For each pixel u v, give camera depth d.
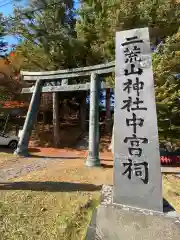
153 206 3.68
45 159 11.65
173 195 7.34
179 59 12.79
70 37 17.25
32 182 6.96
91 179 7.71
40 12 17.08
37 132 21.89
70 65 18.81
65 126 24.03
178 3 14.53
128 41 4.55
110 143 18.73
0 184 6.64
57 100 19.75
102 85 12.09
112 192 4.33
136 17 13.83
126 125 4.14
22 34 16.95
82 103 22.83
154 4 13.90
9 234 4.30
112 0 14.25
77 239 4.28
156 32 14.48
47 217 4.83
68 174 8.34
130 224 3.52
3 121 23.91
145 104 4.11
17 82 20.97
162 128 13.90
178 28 14.38
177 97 13.27
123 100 4.27
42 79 12.38
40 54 17.91
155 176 3.77
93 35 17.84
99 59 17.77
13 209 5.00
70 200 5.42
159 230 3.38
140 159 3.92
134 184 3.85
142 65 4.31
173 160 13.96
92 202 5.24
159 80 12.95
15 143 17.88
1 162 10.35
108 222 3.63
